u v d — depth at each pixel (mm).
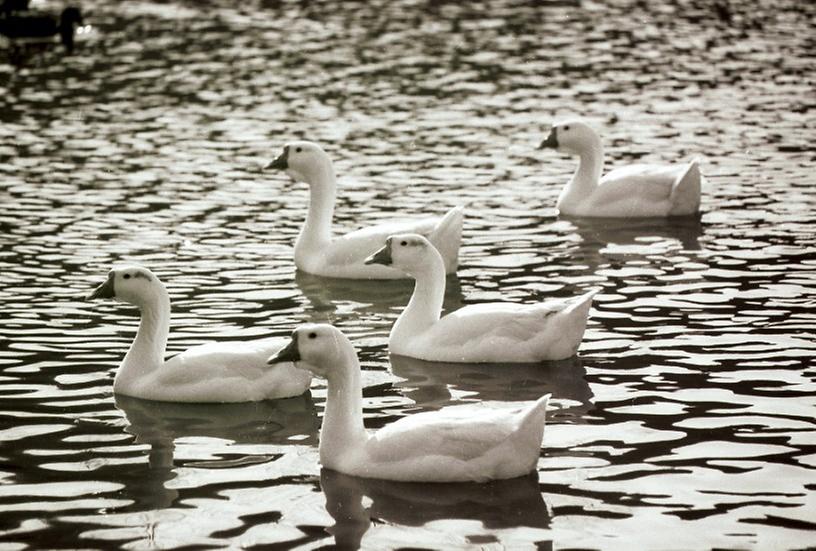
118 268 14469
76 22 41062
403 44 38844
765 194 22969
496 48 38156
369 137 27922
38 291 17859
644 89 32500
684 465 12148
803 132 27672
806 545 10555
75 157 26172
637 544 10633
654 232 20906
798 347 15289
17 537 10891
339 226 21328
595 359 15203
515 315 15406
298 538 10891
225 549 10688
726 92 31922
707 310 16812
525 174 24969
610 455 12445
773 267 18703
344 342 12383
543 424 12070
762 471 11969
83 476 12172
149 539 10867
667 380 14398
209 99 31750
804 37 39406
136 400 14234
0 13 41906
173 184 24156
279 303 17719
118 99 31781
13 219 21656
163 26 42188
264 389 14352
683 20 42719
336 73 34812
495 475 11992
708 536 10734
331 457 12375
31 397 14180
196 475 12219
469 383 14680
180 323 16656
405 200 23031
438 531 10984
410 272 15852
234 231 21250
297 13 44500
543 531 10930
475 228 21328
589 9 45125
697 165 21766
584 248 20094
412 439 12086
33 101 31594
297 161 19359
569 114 29969
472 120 29500
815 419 13148
